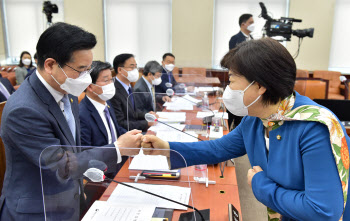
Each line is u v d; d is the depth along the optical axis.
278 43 0.84
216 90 3.34
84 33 1.12
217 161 1.18
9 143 1.08
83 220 0.92
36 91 1.12
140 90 3.09
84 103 1.94
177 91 3.32
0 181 2.17
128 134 1.22
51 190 0.92
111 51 6.93
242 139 1.13
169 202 1.01
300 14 6.18
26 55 5.74
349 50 6.27
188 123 2.33
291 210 0.81
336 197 0.75
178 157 1.07
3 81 3.51
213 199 1.35
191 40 6.61
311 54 6.29
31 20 6.98
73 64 1.10
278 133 0.88
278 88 0.82
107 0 6.68
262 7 4.46
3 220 1.14
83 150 0.93
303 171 0.82
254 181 0.93
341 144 0.78
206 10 6.44
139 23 6.75
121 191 0.97
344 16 6.13
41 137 1.08
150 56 6.88
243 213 2.52
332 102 2.41
